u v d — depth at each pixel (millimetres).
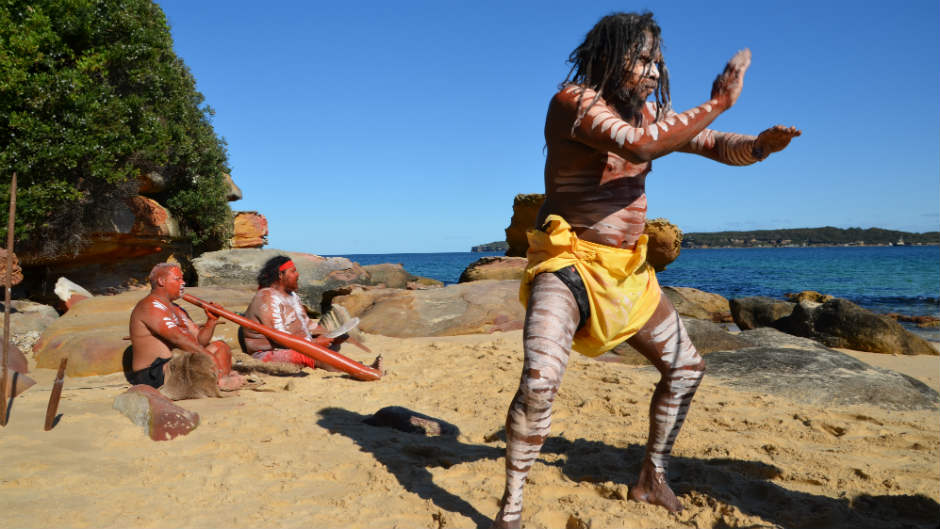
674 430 2867
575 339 2756
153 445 3832
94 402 4754
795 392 5812
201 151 17766
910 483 3334
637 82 2570
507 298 10547
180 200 17094
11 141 10617
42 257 12430
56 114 11258
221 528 2660
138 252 15281
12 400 4805
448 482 3240
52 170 11164
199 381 5070
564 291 2566
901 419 5035
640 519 2719
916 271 58812
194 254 19141
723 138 2797
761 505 2957
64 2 11469
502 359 7059
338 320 7199
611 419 4660
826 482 3312
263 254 14898
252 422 4371
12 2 10648
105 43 12742
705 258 128750
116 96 12641
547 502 2930
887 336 9680
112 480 3199
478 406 5020
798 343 8297
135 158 13367
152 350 5246
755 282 42656
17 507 2807
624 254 2582
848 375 6270
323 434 4137
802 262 91812
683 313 15945
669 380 2818
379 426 4406
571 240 2600
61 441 3801
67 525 2641
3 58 10172
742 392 5797
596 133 2365
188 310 7668
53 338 6660
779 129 2557
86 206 12820
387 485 3164
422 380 5980
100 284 14742
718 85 2326
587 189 2611
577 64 2656
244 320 5727
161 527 2662
